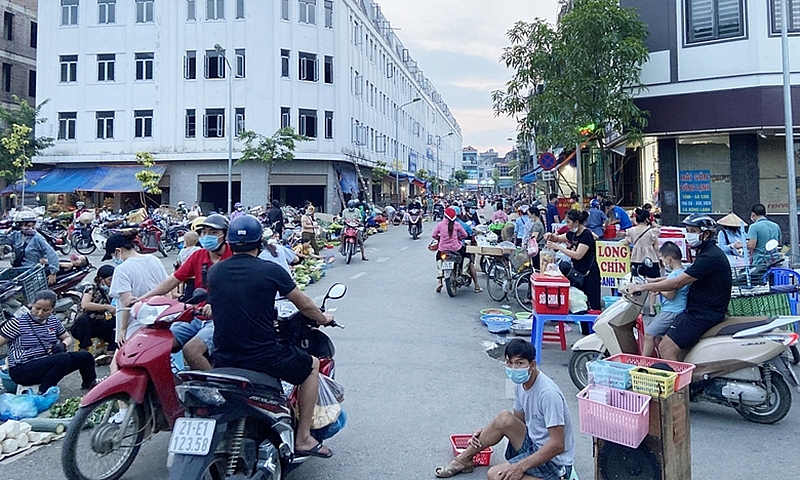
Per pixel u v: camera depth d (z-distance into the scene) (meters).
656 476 3.42
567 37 14.51
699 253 5.14
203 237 4.92
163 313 4.06
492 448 4.52
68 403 5.19
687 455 3.60
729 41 13.98
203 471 3.04
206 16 33.03
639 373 3.52
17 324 5.43
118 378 3.85
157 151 33.03
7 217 18.08
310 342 4.23
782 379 4.88
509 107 15.80
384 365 6.71
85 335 6.67
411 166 55.28
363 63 39.81
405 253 18.83
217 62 33.06
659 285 5.16
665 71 14.77
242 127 32.88
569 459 3.58
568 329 8.45
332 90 35.00
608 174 15.93
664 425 3.40
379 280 13.15
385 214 35.00
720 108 14.07
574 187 24.20
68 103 33.69
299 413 3.84
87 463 3.94
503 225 14.79
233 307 3.47
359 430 4.86
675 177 15.16
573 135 14.44
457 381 6.14
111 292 5.17
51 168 33.75
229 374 3.28
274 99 32.84
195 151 32.91
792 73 13.62
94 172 32.69
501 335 8.16
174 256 18.20
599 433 3.53
